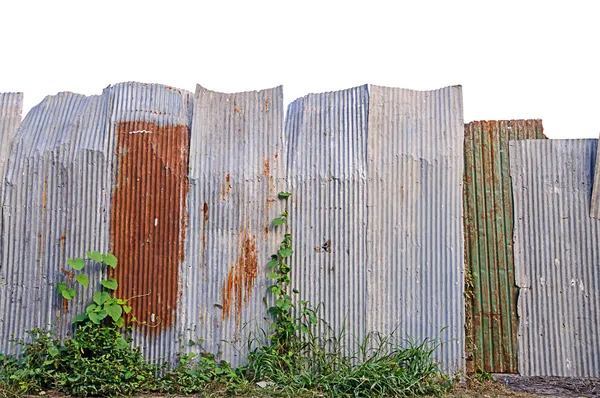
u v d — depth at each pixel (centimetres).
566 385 532
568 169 566
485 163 580
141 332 561
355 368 530
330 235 571
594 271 547
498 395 516
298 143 593
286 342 555
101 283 559
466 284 560
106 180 580
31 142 595
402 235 566
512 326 551
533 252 558
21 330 565
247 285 568
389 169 575
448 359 545
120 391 521
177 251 572
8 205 581
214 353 559
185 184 582
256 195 579
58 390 525
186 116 603
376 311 558
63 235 575
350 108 596
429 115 583
